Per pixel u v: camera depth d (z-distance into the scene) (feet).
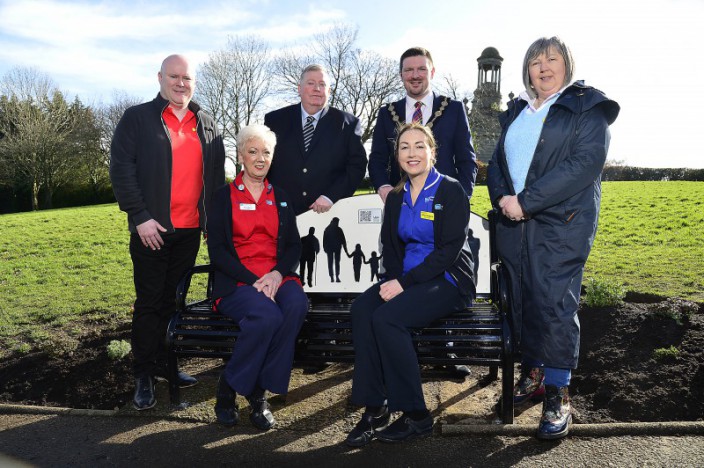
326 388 12.82
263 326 10.44
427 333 10.78
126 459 9.73
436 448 9.78
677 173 86.12
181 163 12.42
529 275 10.05
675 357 11.96
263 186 12.25
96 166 125.18
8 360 15.25
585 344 13.47
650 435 9.70
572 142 9.93
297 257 12.08
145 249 12.14
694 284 18.35
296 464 9.40
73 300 21.74
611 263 22.99
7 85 120.06
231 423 10.73
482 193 53.16
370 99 110.83
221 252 11.59
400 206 11.33
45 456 9.90
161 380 13.34
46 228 42.98
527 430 10.07
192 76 12.37
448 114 13.34
